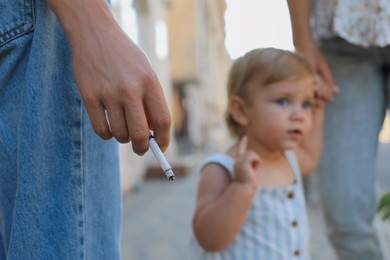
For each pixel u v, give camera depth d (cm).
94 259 103
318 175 196
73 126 96
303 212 170
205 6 2005
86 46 80
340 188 190
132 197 604
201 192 161
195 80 1638
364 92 189
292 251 160
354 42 176
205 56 1945
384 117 199
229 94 174
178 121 1617
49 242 91
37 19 91
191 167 907
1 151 92
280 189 163
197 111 1625
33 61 90
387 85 194
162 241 380
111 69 79
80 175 97
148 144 81
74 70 81
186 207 526
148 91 80
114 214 110
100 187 104
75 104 96
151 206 536
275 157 169
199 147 1620
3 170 93
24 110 89
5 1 90
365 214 191
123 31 84
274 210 160
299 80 160
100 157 104
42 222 91
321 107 186
